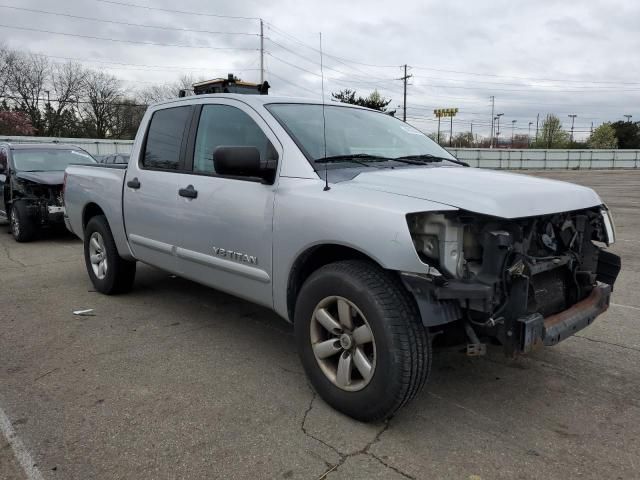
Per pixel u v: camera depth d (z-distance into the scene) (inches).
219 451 106.9
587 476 99.0
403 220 102.9
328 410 123.0
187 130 167.8
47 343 166.4
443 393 132.6
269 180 134.6
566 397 130.6
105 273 215.8
